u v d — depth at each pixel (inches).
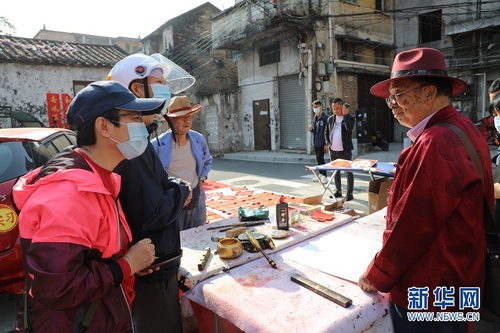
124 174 61.7
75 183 43.0
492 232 56.1
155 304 65.4
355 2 520.7
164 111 76.9
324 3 474.0
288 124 532.4
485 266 57.2
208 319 69.2
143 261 49.9
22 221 42.1
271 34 508.4
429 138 52.4
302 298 60.7
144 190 62.9
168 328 67.0
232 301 60.6
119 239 48.9
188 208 117.3
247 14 503.2
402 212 52.7
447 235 52.9
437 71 55.5
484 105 531.2
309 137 489.4
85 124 47.3
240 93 602.9
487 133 201.3
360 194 254.4
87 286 41.8
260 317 55.6
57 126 450.0
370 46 559.2
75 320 45.6
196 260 76.2
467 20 535.8
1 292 107.8
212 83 628.4
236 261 75.4
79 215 41.8
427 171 50.9
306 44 476.7
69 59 452.1
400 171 57.6
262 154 531.8
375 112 562.9
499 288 56.1
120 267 46.5
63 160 46.4
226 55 639.8
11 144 116.1
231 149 603.5
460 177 50.1
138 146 49.6
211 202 234.7
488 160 56.6
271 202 228.8
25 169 111.6
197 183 120.7
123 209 63.6
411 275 55.2
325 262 74.5
